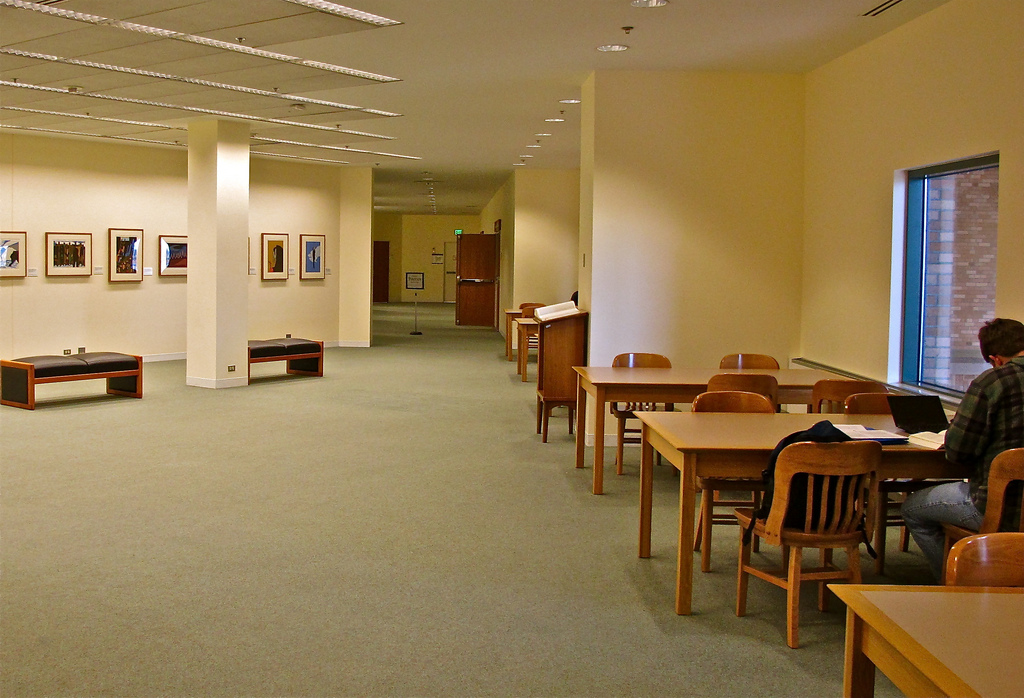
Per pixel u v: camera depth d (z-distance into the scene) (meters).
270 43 6.76
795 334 8.27
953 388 6.25
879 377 6.85
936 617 2.01
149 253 13.64
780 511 3.73
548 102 9.62
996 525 3.56
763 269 8.21
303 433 8.34
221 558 4.76
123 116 10.41
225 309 11.15
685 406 8.47
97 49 6.91
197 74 7.92
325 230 16.17
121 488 6.20
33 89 8.64
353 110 10.09
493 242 21.92
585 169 8.64
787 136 8.16
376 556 4.85
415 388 11.45
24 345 12.34
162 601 4.12
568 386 8.32
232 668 3.43
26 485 6.25
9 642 3.65
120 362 10.05
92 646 3.62
